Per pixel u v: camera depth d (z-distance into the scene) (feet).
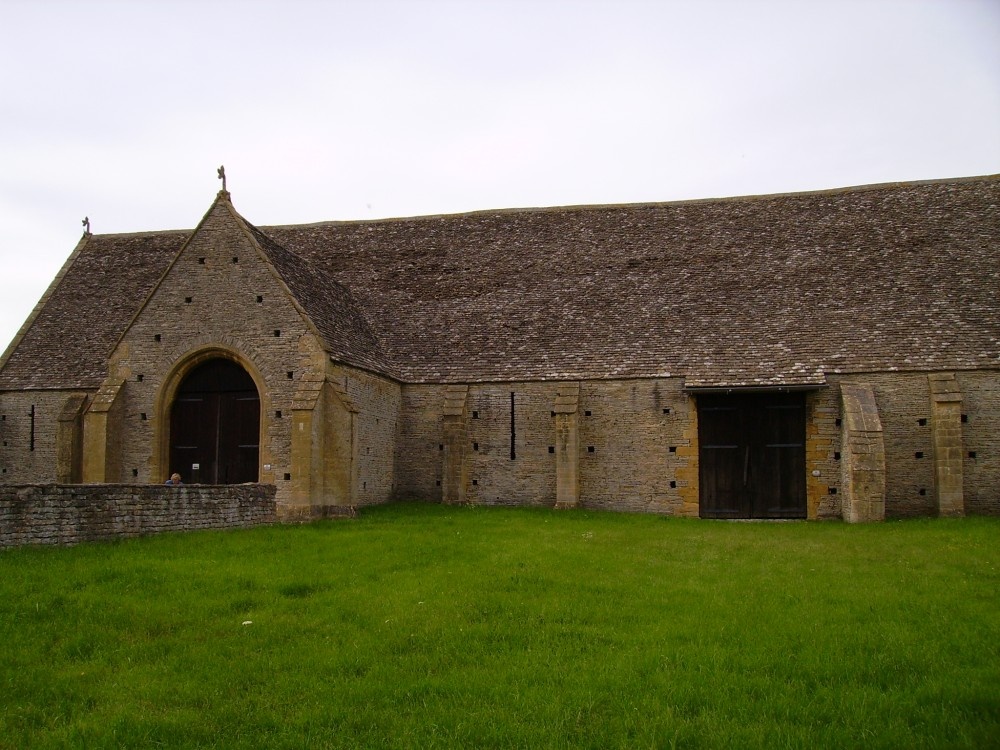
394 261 111.24
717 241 103.65
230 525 69.31
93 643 35.94
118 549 52.90
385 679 31.91
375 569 50.21
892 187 105.81
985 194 100.94
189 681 31.68
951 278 91.71
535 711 28.45
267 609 41.11
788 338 89.76
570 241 108.88
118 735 27.09
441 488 95.66
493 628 37.96
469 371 95.76
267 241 89.56
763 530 73.46
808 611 40.65
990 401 83.82
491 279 105.60
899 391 85.51
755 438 89.20
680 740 26.17
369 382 89.92
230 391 85.61
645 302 97.76
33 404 98.27
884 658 33.32
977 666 32.45
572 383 92.17
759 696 29.86
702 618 39.32
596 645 35.70
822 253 98.32
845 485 84.12
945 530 70.95
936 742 25.58
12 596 40.52
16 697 30.37
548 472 92.84
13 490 50.57
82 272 112.27
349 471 80.94
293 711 29.12
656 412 90.27
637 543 63.57
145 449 84.48
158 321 85.46
